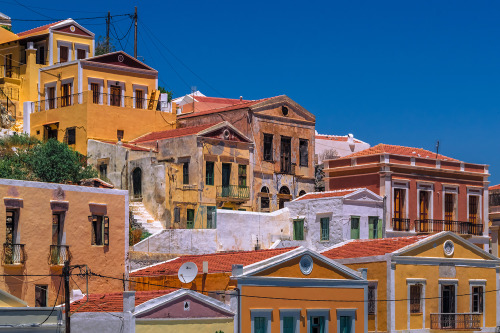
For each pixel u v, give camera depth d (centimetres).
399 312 5353
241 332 4453
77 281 4831
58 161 6531
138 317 4097
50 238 4731
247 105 7450
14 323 4150
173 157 7000
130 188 6788
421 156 7419
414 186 7088
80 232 4866
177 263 5256
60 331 4253
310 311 4738
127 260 5059
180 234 5988
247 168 7212
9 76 8125
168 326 4181
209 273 4656
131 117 7562
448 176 7331
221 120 7575
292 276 4697
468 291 5694
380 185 6944
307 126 7819
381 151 7281
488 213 7706
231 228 6259
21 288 4606
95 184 5953
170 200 6556
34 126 7612
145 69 7950
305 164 7781
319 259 4825
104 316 4175
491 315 5791
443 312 5572
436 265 5553
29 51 8012
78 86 7500
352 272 4947
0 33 8400
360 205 6519
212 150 6962
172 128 7856
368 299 5438
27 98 7956
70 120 7381
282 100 7644
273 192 7450
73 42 8312
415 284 5441
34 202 4688
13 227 4625
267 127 7494
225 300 4484
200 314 4306
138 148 7062
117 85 7719
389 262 5347
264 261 4616
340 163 7312
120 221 5056
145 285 5009
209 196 6894
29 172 6450
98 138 7306
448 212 7338
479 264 5762
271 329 4575
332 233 6419
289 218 6644
